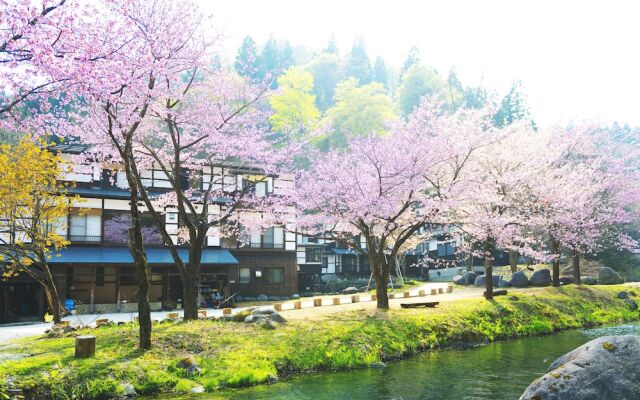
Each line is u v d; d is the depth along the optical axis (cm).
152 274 3278
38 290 2959
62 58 915
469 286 3978
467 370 1480
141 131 1753
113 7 1281
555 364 1029
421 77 7219
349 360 1527
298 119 5188
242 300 3628
